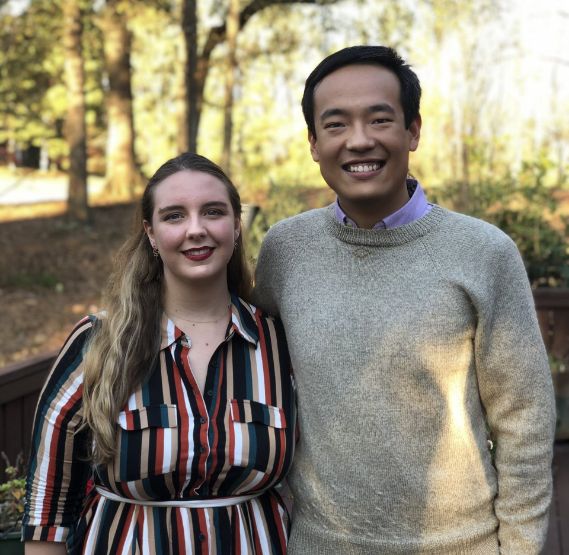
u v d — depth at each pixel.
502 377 1.74
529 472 1.73
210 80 15.70
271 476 1.83
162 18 11.94
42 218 13.84
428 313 1.71
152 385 1.81
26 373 3.24
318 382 1.78
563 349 4.71
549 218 6.66
